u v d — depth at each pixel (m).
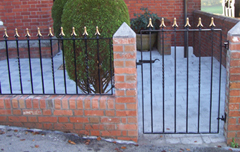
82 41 3.79
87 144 3.55
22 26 8.43
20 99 3.71
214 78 6.35
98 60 3.60
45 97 3.73
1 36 8.30
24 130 3.76
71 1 3.95
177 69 7.25
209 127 3.76
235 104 3.50
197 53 9.38
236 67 3.40
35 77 6.46
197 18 9.10
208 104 4.90
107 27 3.77
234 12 7.57
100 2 3.78
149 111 4.69
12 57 8.45
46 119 3.73
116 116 3.61
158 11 9.56
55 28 6.68
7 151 3.32
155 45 9.89
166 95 5.40
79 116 3.67
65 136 3.67
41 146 3.45
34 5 8.31
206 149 3.52
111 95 3.72
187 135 3.86
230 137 3.60
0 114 3.79
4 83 6.04
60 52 9.27
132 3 9.58
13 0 8.29
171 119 4.36
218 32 7.39
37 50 8.45
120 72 3.46
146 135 3.87
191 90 5.62
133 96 3.52
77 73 4.02
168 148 3.54
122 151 3.46
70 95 3.77
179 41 9.59
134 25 9.18
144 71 7.16
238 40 3.32
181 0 9.41
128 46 3.37
